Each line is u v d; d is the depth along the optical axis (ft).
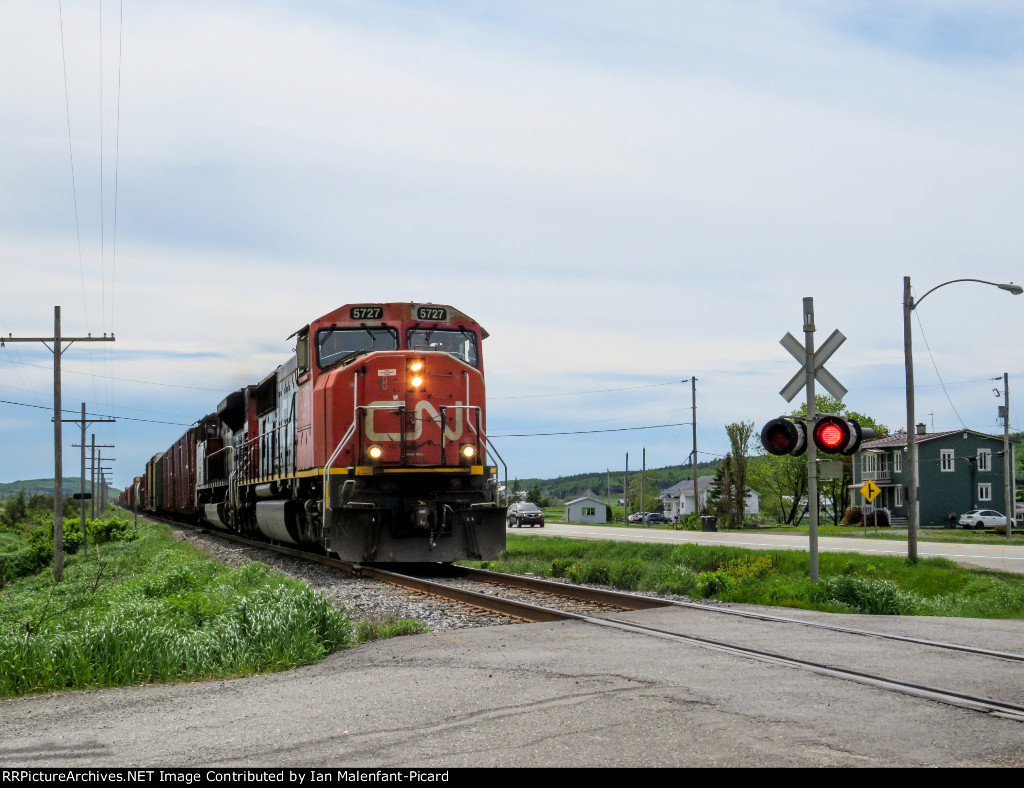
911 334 80.74
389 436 57.21
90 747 18.94
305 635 30.01
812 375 45.47
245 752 17.97
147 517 248.73
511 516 223.30
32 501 390.21
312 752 17.76
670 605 38.93
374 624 35.68
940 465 246.68
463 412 58.90
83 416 146.41
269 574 54.29
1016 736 17.88
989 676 23.21
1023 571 73.00
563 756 16.87
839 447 45.06
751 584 47.11
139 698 23.89
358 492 56.95
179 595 43.19
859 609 41.47
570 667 24.81
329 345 61.46
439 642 31.19
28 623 38.17
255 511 86.53
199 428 128.98
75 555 139.23
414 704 21.12
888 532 165.58
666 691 21.48
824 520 313.32
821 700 20.61
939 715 19.36
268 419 81.56
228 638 29.25
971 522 229.45
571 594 46.65
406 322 61.82
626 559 83.66
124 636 28.43
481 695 21.72
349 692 22.94
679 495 405.18
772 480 317.42
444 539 58.13
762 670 23.97
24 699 24.94
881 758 16.57
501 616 39.19
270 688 24.32
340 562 61.87
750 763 16.31
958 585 61.82
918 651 26.84
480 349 63.46
